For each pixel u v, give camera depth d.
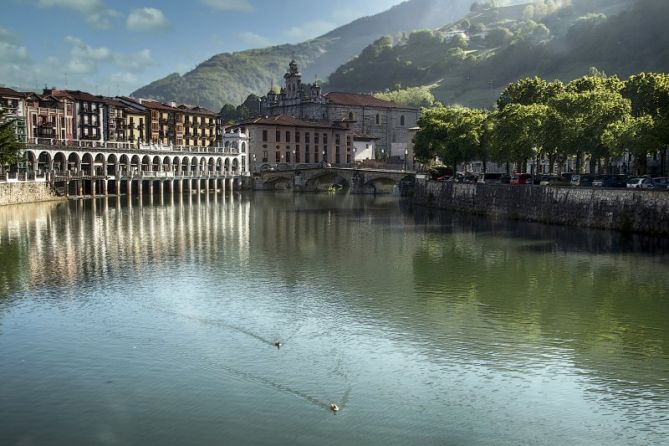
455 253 75.19
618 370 37.31
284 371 36.59
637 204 86.69
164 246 80.94
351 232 96.81
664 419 31.45
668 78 115.62
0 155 125.31
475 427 30.38
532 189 109.00
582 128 106.94
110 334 42.88
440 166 184.12
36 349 39.91
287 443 28.80
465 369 37.22
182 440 29.03
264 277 61.16
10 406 32.19
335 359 38.53
